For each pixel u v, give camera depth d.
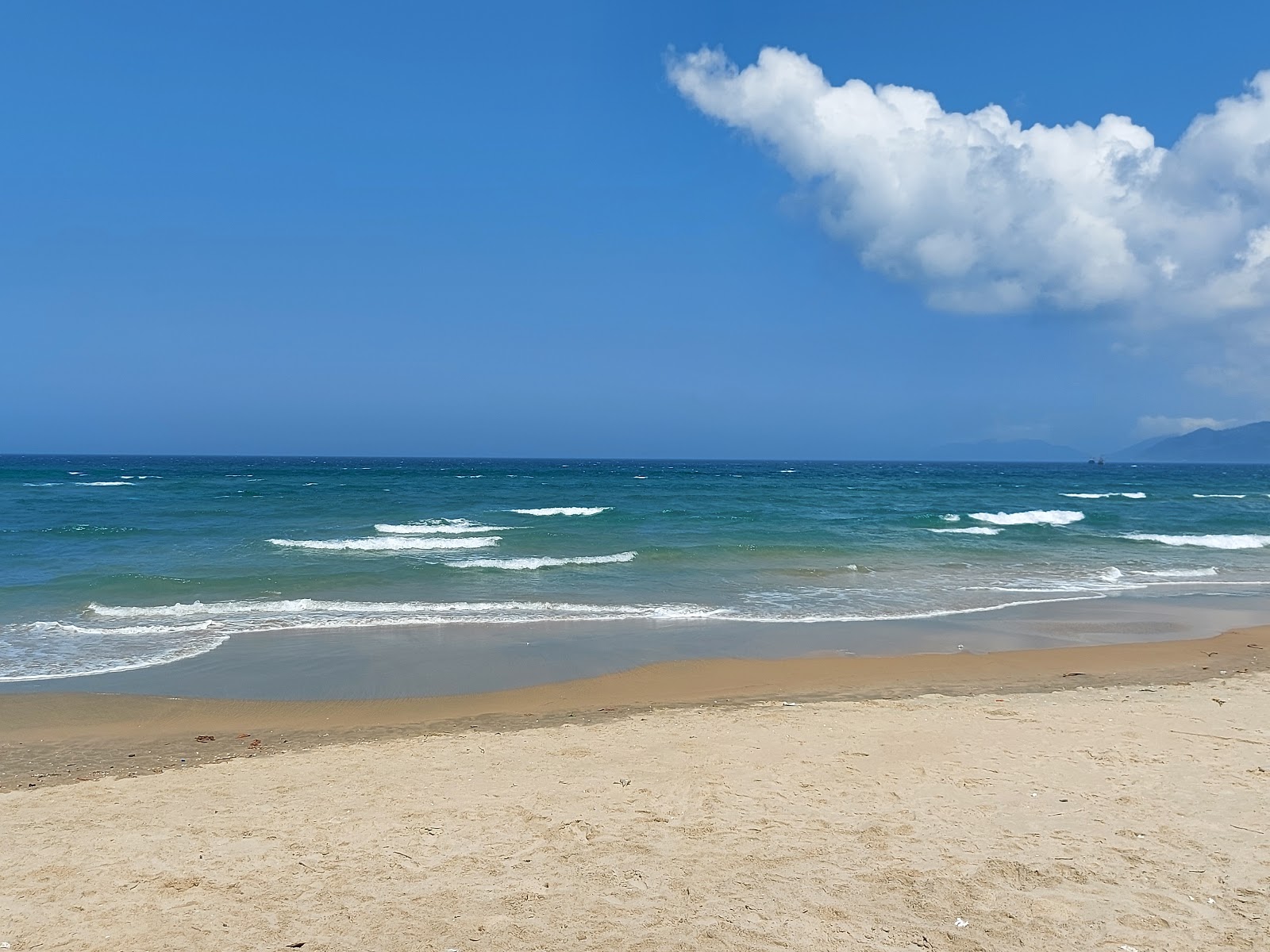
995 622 16.44
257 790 7.41
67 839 6.31
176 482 65.56
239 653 13.79
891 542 28.38
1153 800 6.48
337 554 24.86
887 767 7.45
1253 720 8.82
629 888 5.23
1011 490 65.94
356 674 12.61
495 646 14.34
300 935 4.75
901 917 4.78
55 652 13.74
